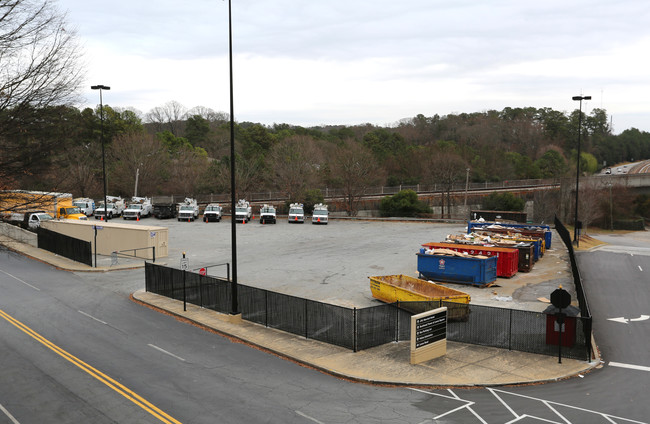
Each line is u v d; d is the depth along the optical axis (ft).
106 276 98.68
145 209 209.46
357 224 197.67
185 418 38.58
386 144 375.25
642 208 345.72
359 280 92.22
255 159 286.25
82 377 47.19
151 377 47.44
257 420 38.34
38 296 81.66
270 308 65.41
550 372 49.57
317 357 53.93
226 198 260.42
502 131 512.22
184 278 72.64
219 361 52.75
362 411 40.40
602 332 64.18
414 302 63.57
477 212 196.65
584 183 263.08
